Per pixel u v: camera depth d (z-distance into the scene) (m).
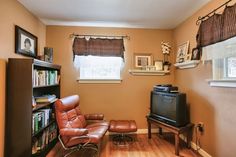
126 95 4.24
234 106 2.31
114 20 3.77
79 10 3.23
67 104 3.09
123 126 3.45
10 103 2.50
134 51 4.27
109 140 3.76
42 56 3.53
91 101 4.17
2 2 2.39
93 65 4.20
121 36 4.24
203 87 3.02
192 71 3.40
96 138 2.70
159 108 3.66
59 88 3.88
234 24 2.23
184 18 3.64
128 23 3.96
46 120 3.16
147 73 4.26
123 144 3.54
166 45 4.30
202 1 2.86
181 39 3.89
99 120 3.63
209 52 2.78
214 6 2.73
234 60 2.47
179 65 3.75
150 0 2.82
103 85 4.20
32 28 3.37
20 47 2.84
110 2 2.91
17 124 2.51
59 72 3.87
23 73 2.50
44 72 3.11
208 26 2.79
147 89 4.29
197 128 3.20
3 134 2.44
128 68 4.25
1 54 2.38
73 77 4.13
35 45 3.43
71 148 2.75
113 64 4.24
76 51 4.07
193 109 3.36
